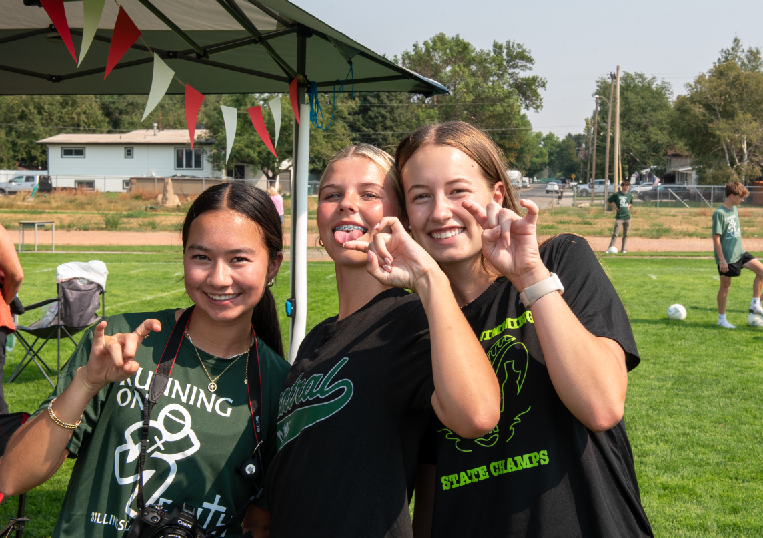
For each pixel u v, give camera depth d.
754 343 7.70
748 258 8.47
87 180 43.69
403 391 1.44
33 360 6.69
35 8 3.64
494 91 61.62
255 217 1.70
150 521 1.53
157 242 20.16
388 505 1.42
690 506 3.77
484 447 1.47
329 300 10.20
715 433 4.89
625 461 1.53
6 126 55.34
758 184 39.78
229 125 2.80
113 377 1.48
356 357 1.54
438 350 1.30
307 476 1.48
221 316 1.69
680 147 74.06
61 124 56.34
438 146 1.58
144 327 1.46
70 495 1.67
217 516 1.70
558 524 1.38
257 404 1.78
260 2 3.30
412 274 1.38
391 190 1.75
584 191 60.00
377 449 1.45
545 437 1.43
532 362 1.48
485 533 1.43
